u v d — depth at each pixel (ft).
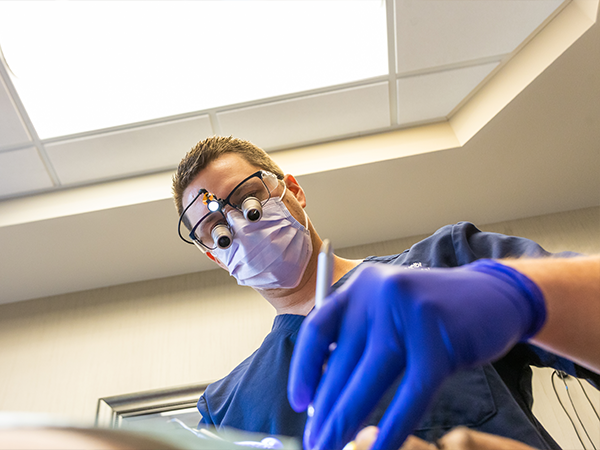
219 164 4.26
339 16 8.21
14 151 8.50
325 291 1.60
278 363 3.37
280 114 8.68
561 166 9.16
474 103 8.58
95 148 8.69
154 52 8.32
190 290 10.32
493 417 2.46
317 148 9.14
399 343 1.26
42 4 7.63
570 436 7.69
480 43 7.77
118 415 8.75
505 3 7.32
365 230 10.19
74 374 9.37
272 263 3.96
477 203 9.84
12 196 9.10
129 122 8.43
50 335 9.93
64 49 8.08
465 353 1.22
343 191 9.22
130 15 7.94
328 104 8.63
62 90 8.39
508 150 8.75
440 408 2.53
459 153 8.70
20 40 7.82
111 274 10.23
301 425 2.95
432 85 8.42
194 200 4.20
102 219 8.92
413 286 1.30
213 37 8.30
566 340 1.57
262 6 8.04
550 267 1.67
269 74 8.48
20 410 8.93
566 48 7.23
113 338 9.78
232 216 4.06
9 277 9.77
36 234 8.96
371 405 1.25
